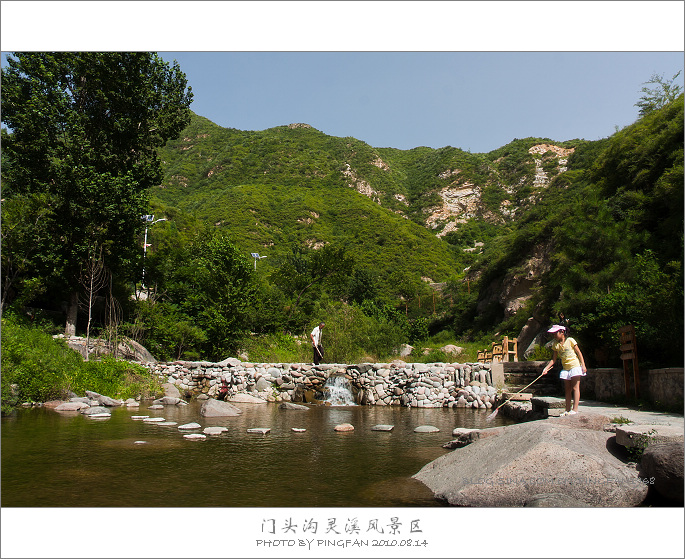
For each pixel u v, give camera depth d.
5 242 15.41
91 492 4.26
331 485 4.68
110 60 17.47
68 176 15.92
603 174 25.36
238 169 114.06
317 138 144.25
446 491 4.33
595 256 13.90
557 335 6.92
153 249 28.95
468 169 128.00
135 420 8.59
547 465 4.27
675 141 19.27
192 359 18.86
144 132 19.09
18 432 7.08
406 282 68.31
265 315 24.14
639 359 9.41
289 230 86.44
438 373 13.98
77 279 16.22
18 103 16.83
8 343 10.10
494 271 41.97
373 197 119.94
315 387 14.82
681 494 3.90
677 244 13.66
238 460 5.68
